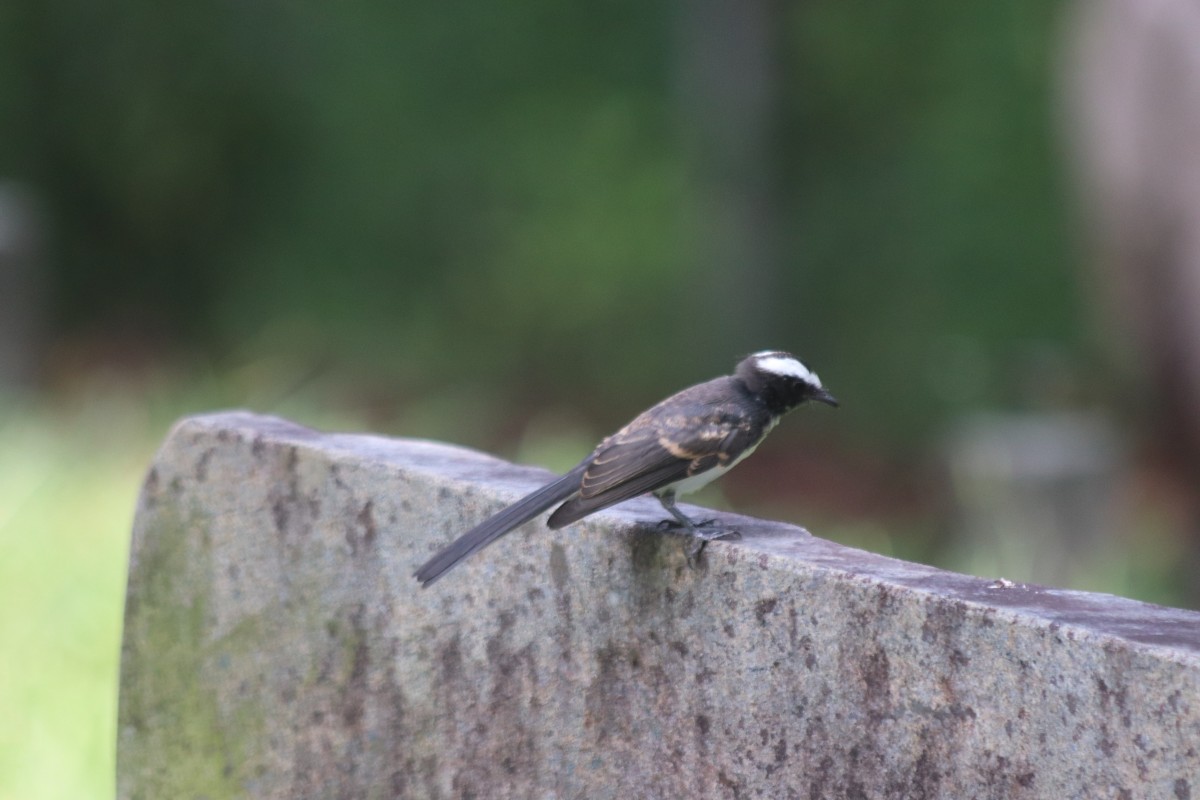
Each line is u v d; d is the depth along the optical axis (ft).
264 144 83.51
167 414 51.01
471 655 19.04
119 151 83.51
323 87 81.30
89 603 34.50
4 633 33.09
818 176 74.64
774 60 72.90
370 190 81.05
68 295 85.51
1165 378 43.19
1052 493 43.06
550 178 78.28
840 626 15.53
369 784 20.25
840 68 73.36
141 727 22.27
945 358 69.62
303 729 20.77
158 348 82.12
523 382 78.02
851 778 15.58
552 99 78.89
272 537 20.74
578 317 77.92
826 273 74.18
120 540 38.32
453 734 19.34
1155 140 40.32
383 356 77.61
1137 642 13.52
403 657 19.71
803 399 19.56
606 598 17.65
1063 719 13.97
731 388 19.15
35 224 64.03
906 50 72.59
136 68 81.82
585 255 77.15
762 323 73.77
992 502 44.11
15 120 82.28
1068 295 69.00
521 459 45.60
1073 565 43.27
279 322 78.07
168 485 21.56
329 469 20.10
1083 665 13.79
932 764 14.93
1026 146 69.77
